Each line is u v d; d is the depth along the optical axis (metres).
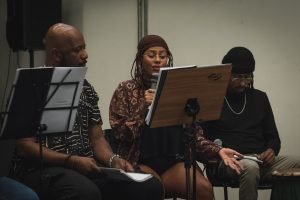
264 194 5.52
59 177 3.47
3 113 3.25
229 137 4.64
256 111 4.75
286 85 5.48
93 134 3.93
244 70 4.60
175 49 5.48
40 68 3.24
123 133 4.04
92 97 3.93
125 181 3.64
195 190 3.65
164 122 3.62
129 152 4.06
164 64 4.12
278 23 5.45
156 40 4.13
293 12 5.43
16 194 3.30
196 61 5.48
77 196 3.38
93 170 3.52
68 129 3.53
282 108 5.48
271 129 4.77
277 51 5.46
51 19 5.04
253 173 4.25
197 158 4.41
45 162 3.58
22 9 4.88
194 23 5.46
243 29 5.46
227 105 4.72
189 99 3.61
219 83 3.67
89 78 5.54
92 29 5.52
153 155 4.09
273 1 5.44
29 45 4.92
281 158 4.65
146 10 5.47
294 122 5.48
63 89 3.37
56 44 3.74
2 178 3.51
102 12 5.52
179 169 4.05
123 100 4.14
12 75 5.57
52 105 3.38
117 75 5.53
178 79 3.49
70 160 3.55
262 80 5.48
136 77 4.21
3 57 5.57
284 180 4.22
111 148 4.05
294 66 5.46
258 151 4.66
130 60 5.50
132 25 5.50
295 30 5.44
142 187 3.62
